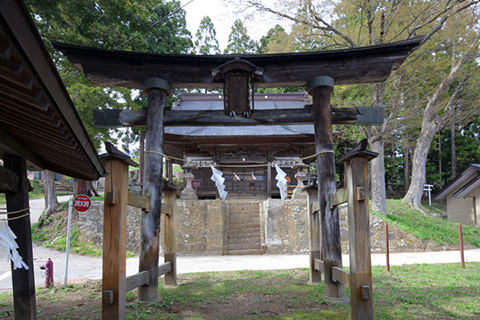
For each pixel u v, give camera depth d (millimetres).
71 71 12852
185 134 17625
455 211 20406
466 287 6477
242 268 9773
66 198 24125
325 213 6039
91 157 4008
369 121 7035
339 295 5723
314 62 6641
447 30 14469
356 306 4125
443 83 17531
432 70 16422
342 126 18078
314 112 6609
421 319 4598
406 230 14422
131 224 13758
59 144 3711
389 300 5555
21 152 4328
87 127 14070
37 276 9656
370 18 13875
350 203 4309
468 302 5395
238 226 14672
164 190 7145
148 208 5828
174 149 19891
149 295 5695
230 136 17484
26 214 4301
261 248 13414
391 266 9156
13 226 4227
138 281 5172
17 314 4156
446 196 21234
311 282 6918
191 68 6695
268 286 6746
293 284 6887
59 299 6277
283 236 13750
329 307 5277
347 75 6625
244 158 19312
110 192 4152
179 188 22297
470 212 19344
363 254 4188
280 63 6684
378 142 16500
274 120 6809
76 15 9492
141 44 11273
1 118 3350
